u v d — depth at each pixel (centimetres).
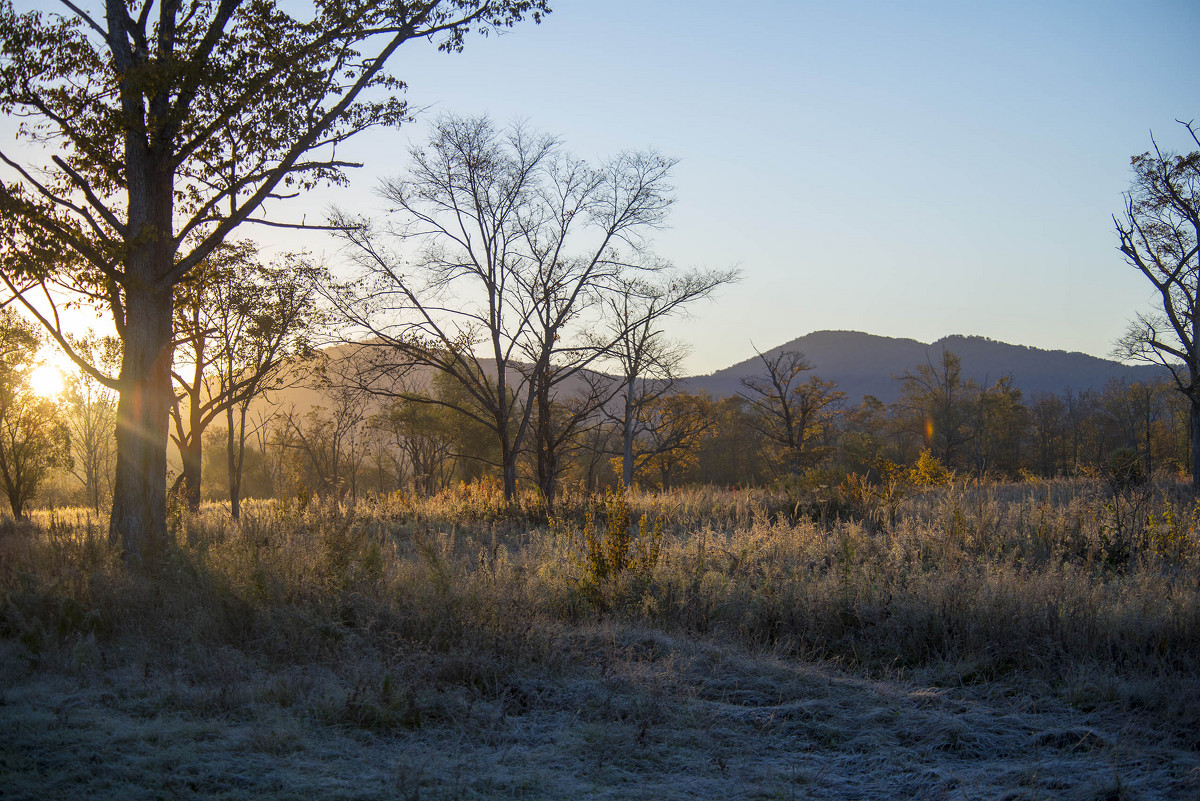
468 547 1290
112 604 737
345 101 1088
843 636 712
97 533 1053
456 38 1149
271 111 1055
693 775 445
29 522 1934
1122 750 474
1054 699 563
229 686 550
